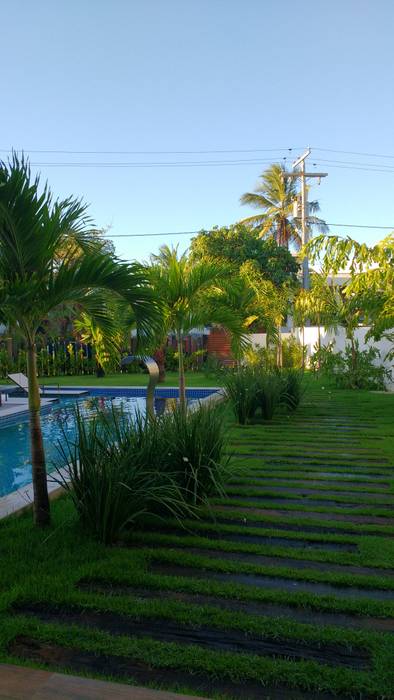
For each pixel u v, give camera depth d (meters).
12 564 2.92
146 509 3.73
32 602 2.55
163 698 1.67
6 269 3.35
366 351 12.97
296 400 8.95
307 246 8.33
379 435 6.77
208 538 3.41
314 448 6.02
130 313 5.24
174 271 6.54
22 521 3.65
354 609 2.46
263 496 4.29
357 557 3.05
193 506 3.82
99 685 1.74
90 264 3.34
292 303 16.83
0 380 16.67
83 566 2.89
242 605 2.53
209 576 2.85
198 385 14.48
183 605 2.48
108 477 3.27
